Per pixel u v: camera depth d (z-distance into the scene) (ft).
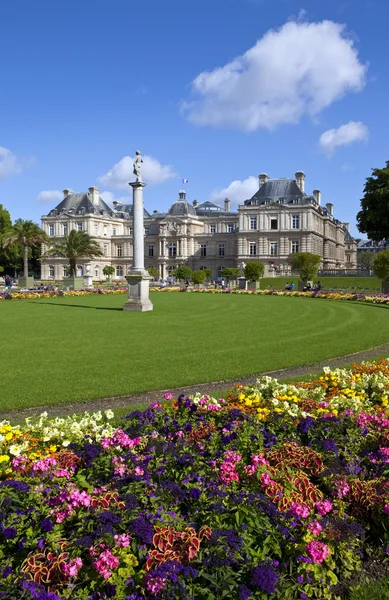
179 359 53.62
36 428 26.55
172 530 16.06
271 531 16.71
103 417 33.47
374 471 22.09
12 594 13.74
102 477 20.24
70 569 14.35
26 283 243.60
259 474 19.57
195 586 14.82
